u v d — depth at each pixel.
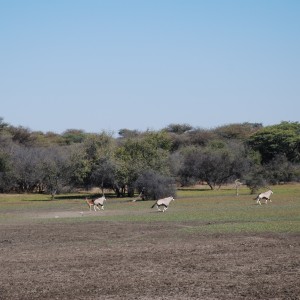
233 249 38.12
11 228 56.22
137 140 113.50
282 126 172.12
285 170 140.62
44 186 128.50
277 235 44.47
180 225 53.91
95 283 28.05
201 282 27.77
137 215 66.81
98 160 113.12
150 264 33.12
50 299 24.84
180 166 132.00
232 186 145.38
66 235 48.75
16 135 185.75
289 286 26.25
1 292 26.47
